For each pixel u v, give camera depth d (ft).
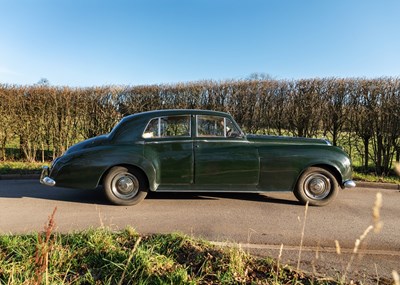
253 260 10.89
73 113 35.09
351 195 22.81
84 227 15.12
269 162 19.04
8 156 35.42
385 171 29.22
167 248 11.37
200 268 9.91
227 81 33.47
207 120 19.27
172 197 21.24
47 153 35.99
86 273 9.68
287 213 18.08
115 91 35.17
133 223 15.94
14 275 9.27
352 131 30.01
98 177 18.69
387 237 14.62
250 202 20.27
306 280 9.70
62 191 22.62
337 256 12.31
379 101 28.76
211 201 20.40
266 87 32.07
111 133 19.44
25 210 17.92
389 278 10.46
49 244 10.73
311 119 30.66
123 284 9.25
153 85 35.22
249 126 32.58
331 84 30.22
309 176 19.47
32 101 34.40
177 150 18.88
